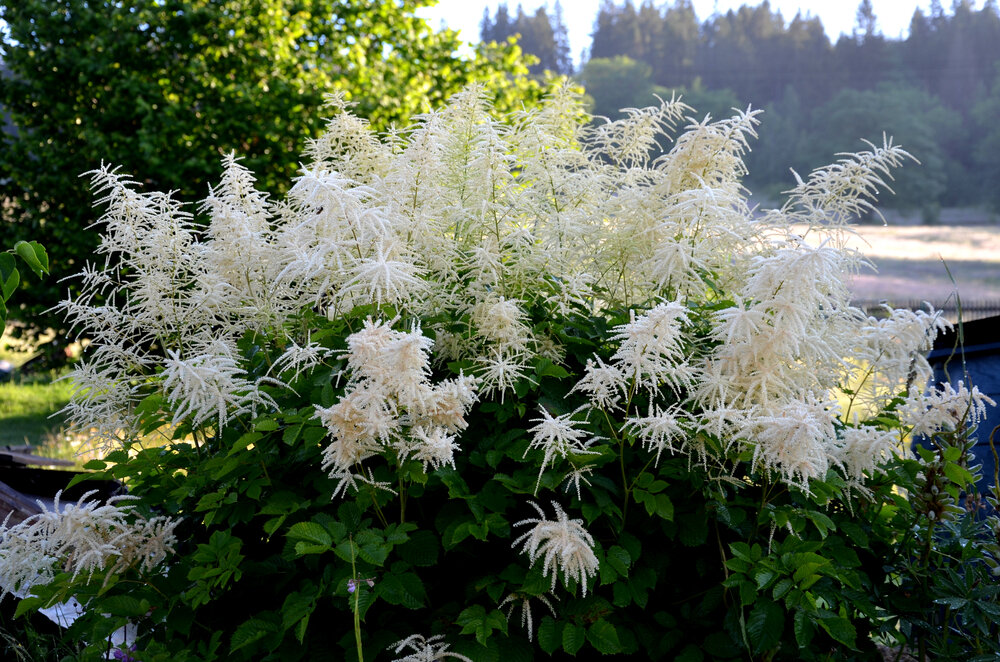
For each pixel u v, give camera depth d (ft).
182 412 7.52
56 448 21.47
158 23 30.99
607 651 6.41
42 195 31.50
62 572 7.60
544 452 6.73
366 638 6.77
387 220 7.02
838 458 7.21
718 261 8.66
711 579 7.44
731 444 7.04
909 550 8.07
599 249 8.89
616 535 7.02
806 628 6.39
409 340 5.88
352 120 9.52
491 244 8.31
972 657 7.44
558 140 9.07
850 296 8.31
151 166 29.09
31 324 32.48
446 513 7.17
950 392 7.95
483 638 6.24
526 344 7.79
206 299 8.24
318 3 34.71
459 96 9.18
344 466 6.52
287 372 7.79
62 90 32.48
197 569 6.75
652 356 6.54
